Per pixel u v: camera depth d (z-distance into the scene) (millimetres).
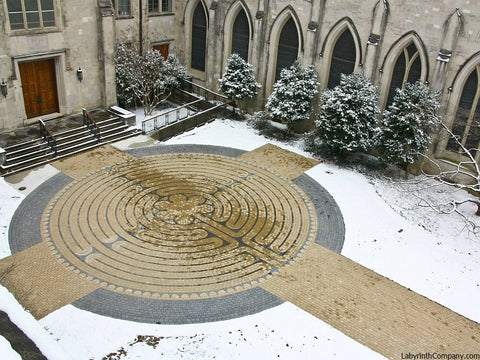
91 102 29172
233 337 15062
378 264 19078
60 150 25250
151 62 30516
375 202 23391
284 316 16109
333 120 25750
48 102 27797
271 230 20734
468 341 15734
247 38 31656
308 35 27922
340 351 14844
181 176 24406
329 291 17422
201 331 15258
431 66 24641
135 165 25109
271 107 29125
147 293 16797
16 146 24234
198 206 22078
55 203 21469
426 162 26172
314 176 25297
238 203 22531
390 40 25516
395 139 24531
